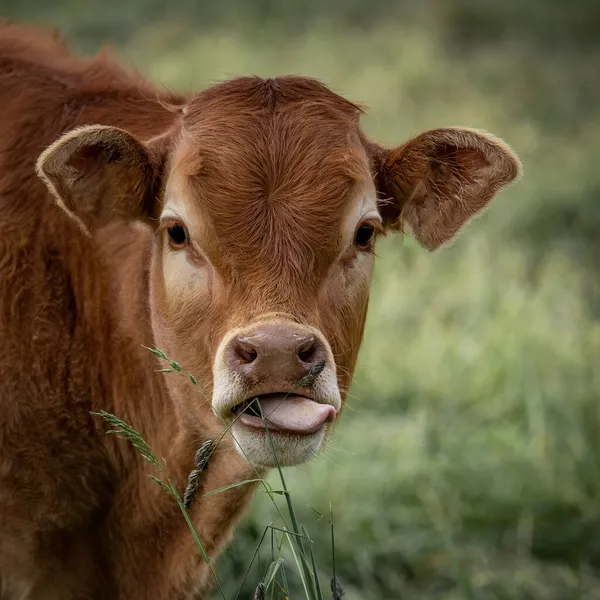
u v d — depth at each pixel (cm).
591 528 1934
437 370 2338
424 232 1357
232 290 1172
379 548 1859
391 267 2727
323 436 1140
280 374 1093
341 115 1255
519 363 2298
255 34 4594
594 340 2416
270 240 1170
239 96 1248
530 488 2002
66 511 1362
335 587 1186
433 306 2606
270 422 1100
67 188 1231
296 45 4475
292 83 1267
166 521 1392
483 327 2494
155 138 1309
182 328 1236
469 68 4356
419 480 2016
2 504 1337
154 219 1301
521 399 2245
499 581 1803
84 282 1359
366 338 2448
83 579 1404
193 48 4325
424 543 1881
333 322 1214
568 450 2098
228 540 1437
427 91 4084
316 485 1959
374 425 2169
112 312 1361
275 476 1953
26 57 1471
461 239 2950
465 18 4822
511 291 2609
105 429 1368
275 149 1201
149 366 1358
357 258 1241
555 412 2173
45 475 1342
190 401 1266
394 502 1980
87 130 1211
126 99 1453
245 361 1112
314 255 1177
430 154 1303
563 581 1833
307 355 1115
